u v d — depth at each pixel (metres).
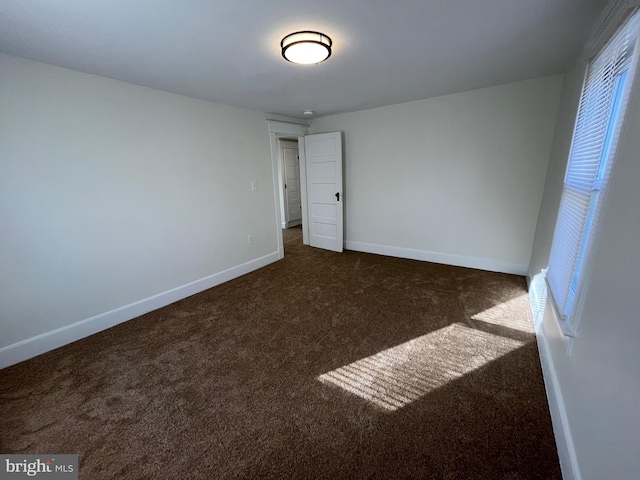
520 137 3.17
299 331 2.44
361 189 4.48
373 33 1.73
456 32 1.75
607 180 1.17
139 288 2.78
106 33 1.63
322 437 1.45
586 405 1.12
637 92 1.00
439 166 3.74
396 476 1.26
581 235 1.43
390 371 1.92
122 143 2.53
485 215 3.56
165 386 1.83
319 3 1.39
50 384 1.87
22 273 2.08
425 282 3.36
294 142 6.88
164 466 1.33
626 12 1.16
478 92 3.29
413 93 3.26
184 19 1.50
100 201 2.44
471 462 1.30
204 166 3.24
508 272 3.54
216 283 3.52
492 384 1.77
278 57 2.03
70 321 2.35
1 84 1.89
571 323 1.36
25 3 1.32
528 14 1.56
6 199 1.97
